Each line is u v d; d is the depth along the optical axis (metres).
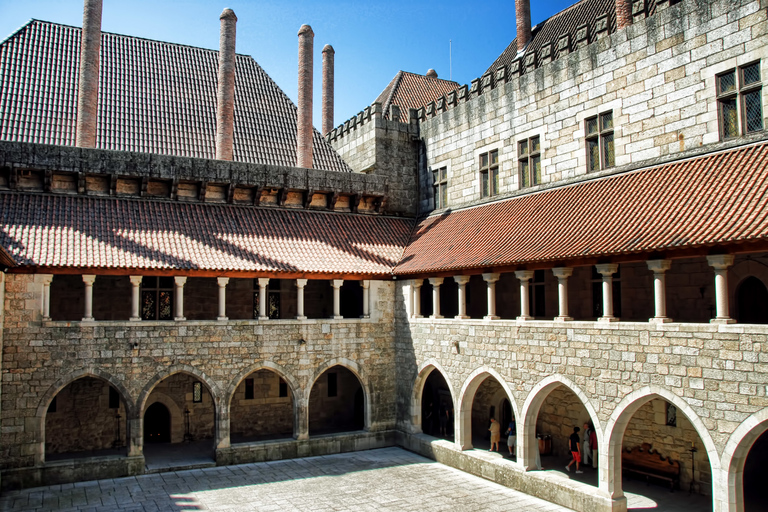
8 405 20.25
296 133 32.97
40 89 27.70
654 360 16.02
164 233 24.33
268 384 28.56
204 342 23.12
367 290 26.61
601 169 22.27
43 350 20.80
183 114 30.39
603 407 17.28
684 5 19.73
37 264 20.39
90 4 26.61
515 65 26.19
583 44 23.20
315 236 27.55
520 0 31.03
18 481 20.17
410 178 31.98
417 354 25.66
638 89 21.00
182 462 23.16
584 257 17.61
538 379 19.52
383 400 26.75
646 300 20.42
